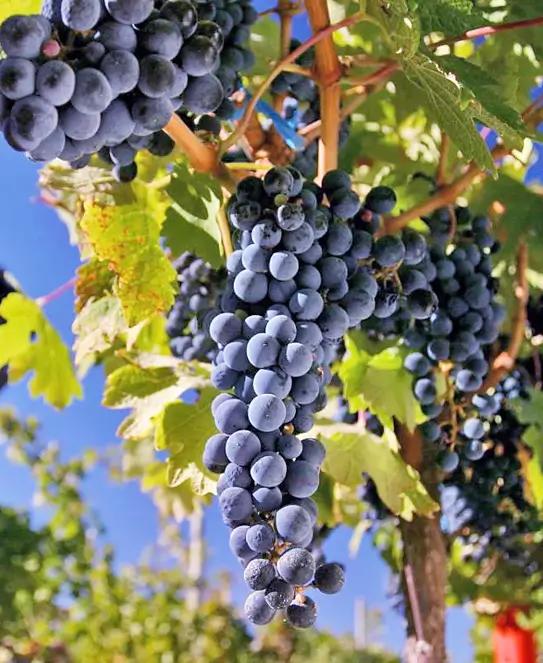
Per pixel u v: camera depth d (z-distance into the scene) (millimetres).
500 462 457
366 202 319
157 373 413
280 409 239
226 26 341
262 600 219
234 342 261
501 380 460
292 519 222
